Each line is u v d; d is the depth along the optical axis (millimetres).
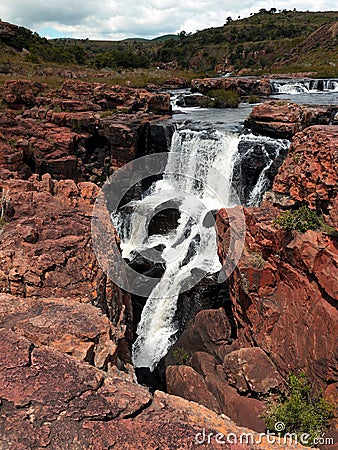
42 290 7691
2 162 19500
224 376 9953
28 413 3957
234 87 37938
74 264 8273
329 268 7965
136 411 4176
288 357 9000
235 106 33281
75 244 8781
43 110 26812
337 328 7684
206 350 11789
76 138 24188
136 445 3826
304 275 8773
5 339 4730
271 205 11344
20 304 6109
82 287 7930
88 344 5285
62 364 4520
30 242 8602
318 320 8227
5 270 7875
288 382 8875
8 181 11625
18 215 10039
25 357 4504
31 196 10727
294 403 7980
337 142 9070
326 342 7961
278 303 9664
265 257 10008
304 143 10867
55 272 8031
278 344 9320
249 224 10734
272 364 9438
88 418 4000
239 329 11367
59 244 8680
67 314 5859
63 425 3902
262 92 37875
